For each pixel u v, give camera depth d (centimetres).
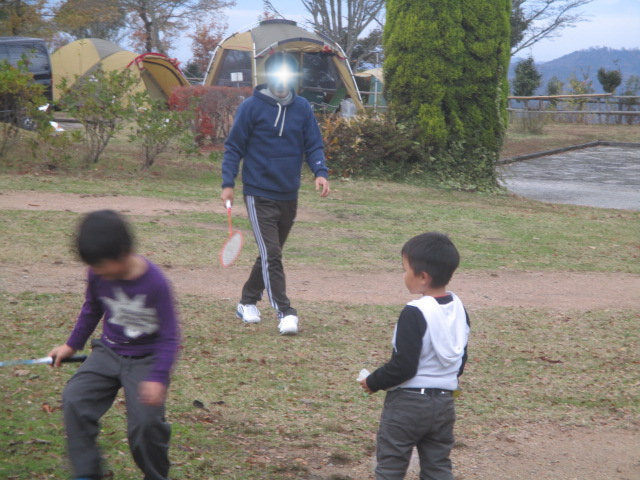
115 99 1692
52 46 4562
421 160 1917
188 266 998
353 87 2872
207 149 2092
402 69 1908
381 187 1791
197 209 1390
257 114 724
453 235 1342
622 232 1478
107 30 5200
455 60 1870
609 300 994
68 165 1670
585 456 559
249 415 575
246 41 2736
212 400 593
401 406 386
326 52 2773
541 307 941
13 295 804
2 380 578
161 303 367
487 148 1922
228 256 670
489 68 1883
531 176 2480
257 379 648
